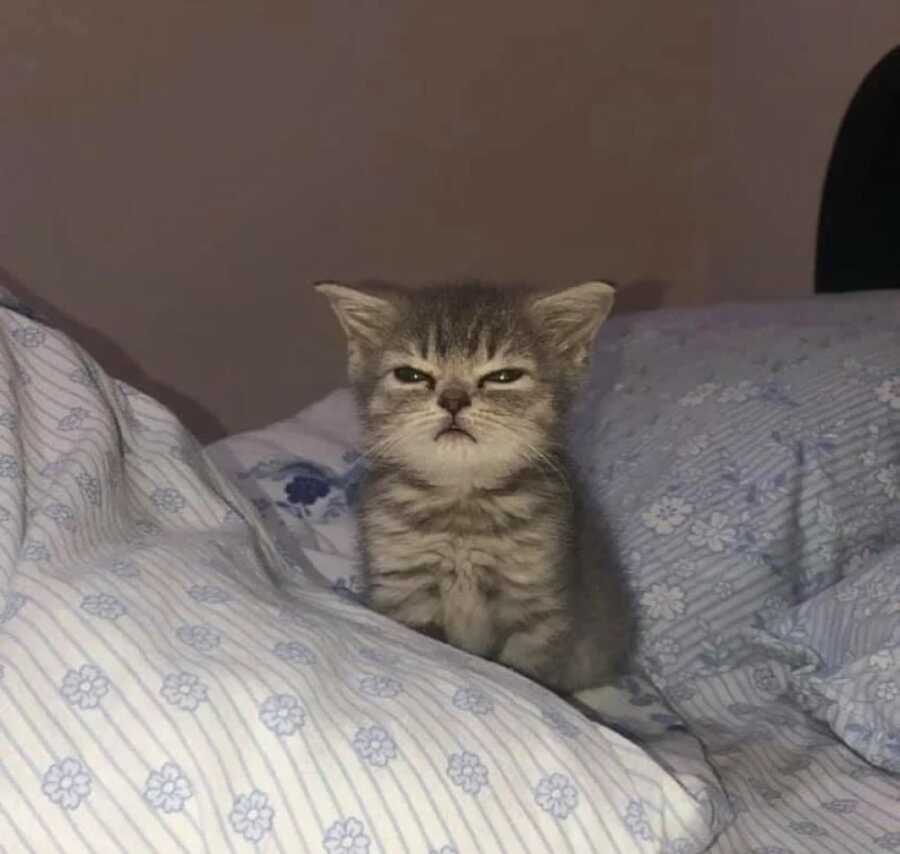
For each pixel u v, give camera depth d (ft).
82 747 0.65
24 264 1.44
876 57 1.41
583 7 1.62
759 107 1.63
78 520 0.80
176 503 0.92
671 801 0.75
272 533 1.05
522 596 1.03
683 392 1.18
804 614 1.01
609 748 0.75
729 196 1.71
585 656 1.05
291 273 1.56
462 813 0.68
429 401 1.01
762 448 1.10
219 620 0.73
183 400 1.55
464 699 0.74
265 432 1.29
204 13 1.44
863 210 1.39
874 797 0.88
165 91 1.44
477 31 1.58
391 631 0.84
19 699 0.67
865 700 0.92
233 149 1.49
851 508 1.07
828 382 1.13
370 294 1.06
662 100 1.69
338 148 1.54
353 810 0.66
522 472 1.03
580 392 1.13
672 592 1.06
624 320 1.33
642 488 1.12
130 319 1.50
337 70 1.52
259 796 0.65
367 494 1.07
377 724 0.70
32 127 1.40
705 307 1.37
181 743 0.66
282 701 0.68
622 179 1.70
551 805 0.71
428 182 1.60
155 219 1.48
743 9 1.63
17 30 1.37
